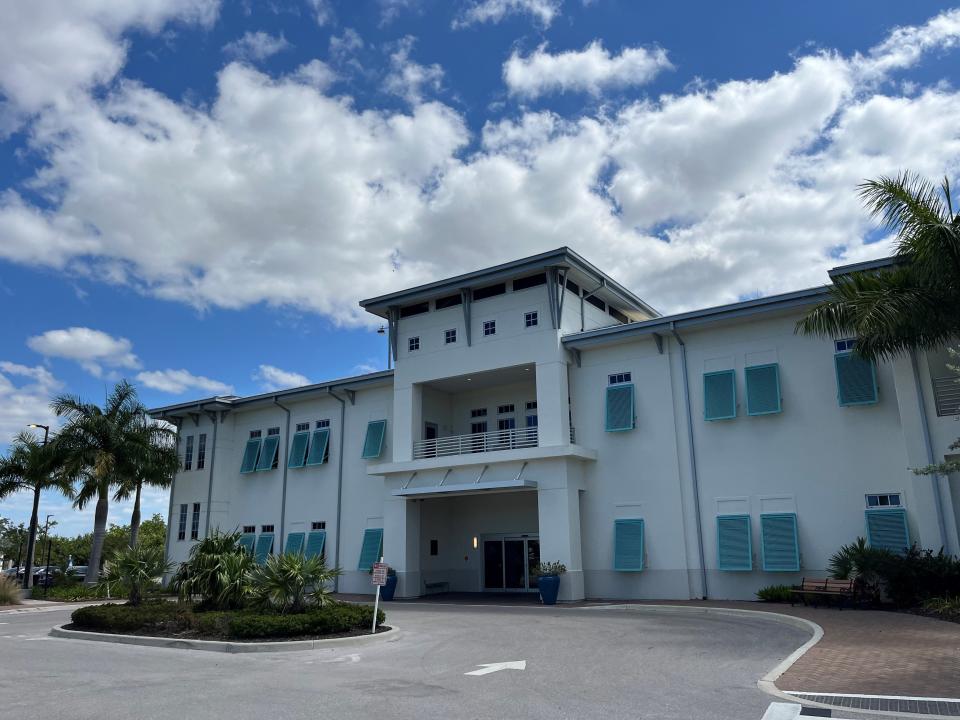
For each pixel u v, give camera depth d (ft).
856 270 73.31
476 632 56.85
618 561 84.43
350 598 98.37
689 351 86.84
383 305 107.14
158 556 70.08
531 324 95.20
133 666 42.68
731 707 28.48
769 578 76.64
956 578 60.85
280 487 120.57
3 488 123.24
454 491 93.04
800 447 77.77
